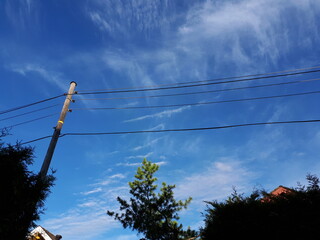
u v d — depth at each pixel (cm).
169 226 1909
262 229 652
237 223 697
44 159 851
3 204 466
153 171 2316
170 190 2145
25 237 502
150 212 2045
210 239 758
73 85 1130
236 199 772
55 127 966
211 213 791
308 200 617
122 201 2127
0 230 443
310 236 576
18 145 548
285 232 616
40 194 544
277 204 670
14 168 499
